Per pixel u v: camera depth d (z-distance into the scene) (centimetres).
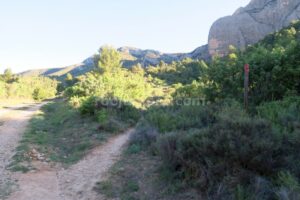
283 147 652
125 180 790
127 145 1152
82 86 2894
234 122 707
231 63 1443
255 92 1232
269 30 11612
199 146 696
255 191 561
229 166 629
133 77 4294
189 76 6756
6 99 4138
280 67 1173
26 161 978
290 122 802
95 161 999
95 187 765
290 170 602
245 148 617
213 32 12206
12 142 1273
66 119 1880
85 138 1324
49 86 7556
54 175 880
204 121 1130
